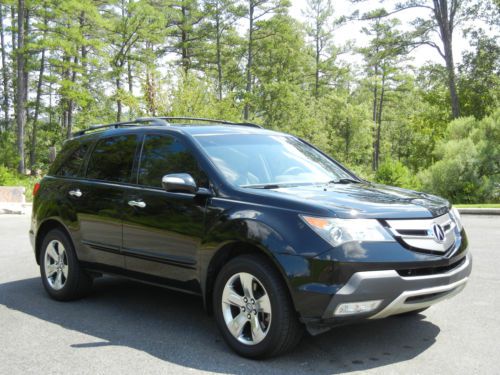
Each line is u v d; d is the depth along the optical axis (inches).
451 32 1558.8
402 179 995.3
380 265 159.8
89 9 1704.0
